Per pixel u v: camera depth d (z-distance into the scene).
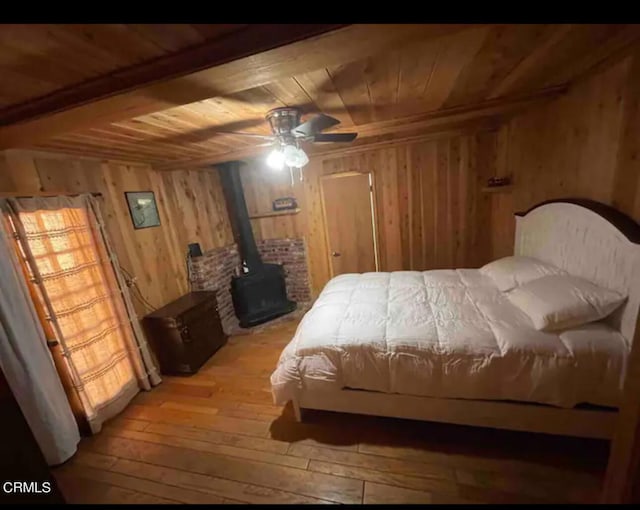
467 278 2.75
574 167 2.13
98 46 1.03
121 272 2.73
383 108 2.24
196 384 2.87
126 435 2.28
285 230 4.41
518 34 1.32
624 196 1.70
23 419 1.43
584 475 1.60
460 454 1.80
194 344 3.10
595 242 1.84
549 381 1.58
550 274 2.17
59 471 1.98
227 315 4.12
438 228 3.82
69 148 2.22
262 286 4.15
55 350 2.16
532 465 1.69
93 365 2.42
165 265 3.33
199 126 2.16
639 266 1.50
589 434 1.65
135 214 2.99
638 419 1.02
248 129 2.39
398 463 1.79
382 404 1.97
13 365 1.84
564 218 2.16
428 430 2.01
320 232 4.29
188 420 2.37
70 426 2.11
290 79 1.56
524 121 2.83
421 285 2.71
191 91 1.32
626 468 1.08
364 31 1.00
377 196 3.95
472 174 3.55
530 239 2.70
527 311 1.90
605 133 1.81
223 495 1.71
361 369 1.91
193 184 3.86
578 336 1.62
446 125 2.98
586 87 1.95
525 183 2.88
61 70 1.16
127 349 2.71
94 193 2.55
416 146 3.66
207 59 1.14
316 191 4.15
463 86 1.94
